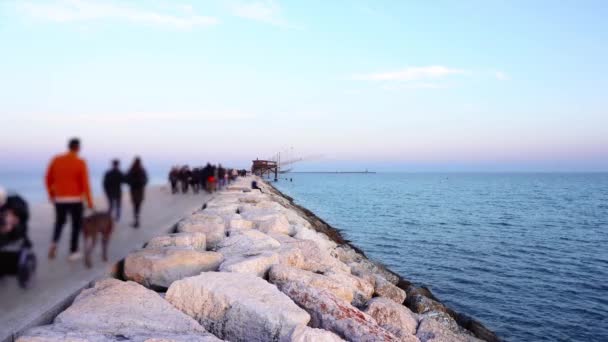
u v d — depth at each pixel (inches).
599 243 1098.7
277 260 291.0
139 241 283.3
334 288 280.8
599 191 4008.4
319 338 164.6
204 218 432.1
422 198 2839.6
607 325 527.8
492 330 507.2
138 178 320.2
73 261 203.2
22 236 172.6
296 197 2706.7
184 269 251.6
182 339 158.2
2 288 169.9
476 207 2148.1
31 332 151.4
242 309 193.6
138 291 199.0
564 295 640.4
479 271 771.4
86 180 203.2
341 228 1289.4
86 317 169.9
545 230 1327.5
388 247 988.6
